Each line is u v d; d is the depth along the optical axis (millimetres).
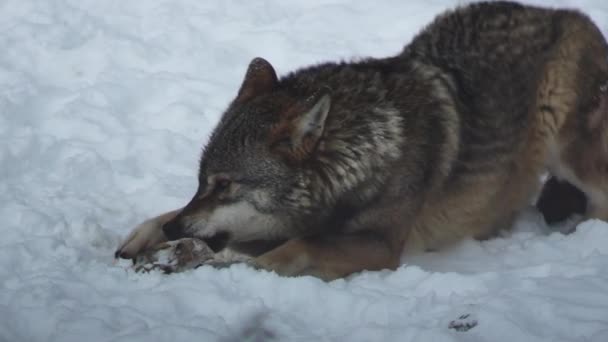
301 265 10117
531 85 11594
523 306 8742
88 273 9688
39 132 14234
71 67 16484
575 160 11969
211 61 16875
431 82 10922
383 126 10328
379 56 17172
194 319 8664
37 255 10219
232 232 10320
